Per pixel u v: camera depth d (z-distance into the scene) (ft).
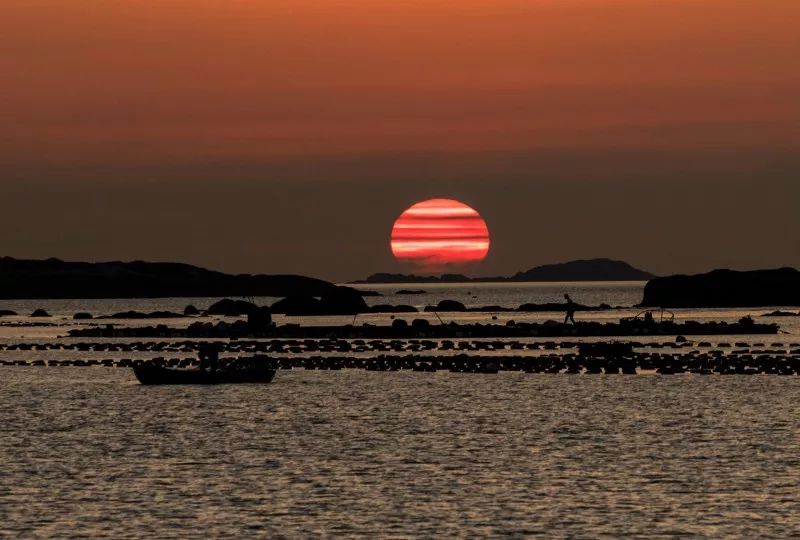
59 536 538.47
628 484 636.07
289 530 547.90
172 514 576.20
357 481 648.38
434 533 542.98
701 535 537.65
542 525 554.87
